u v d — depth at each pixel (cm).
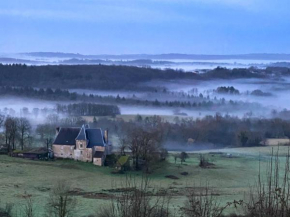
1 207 5900
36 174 8944
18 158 10594
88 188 7725
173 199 5766
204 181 8912
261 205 1938
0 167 9394
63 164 10088
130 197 2350
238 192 7200
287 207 1895
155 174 9525
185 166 10656
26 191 7269
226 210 4841
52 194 6681
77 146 10525
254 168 10331
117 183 8212
